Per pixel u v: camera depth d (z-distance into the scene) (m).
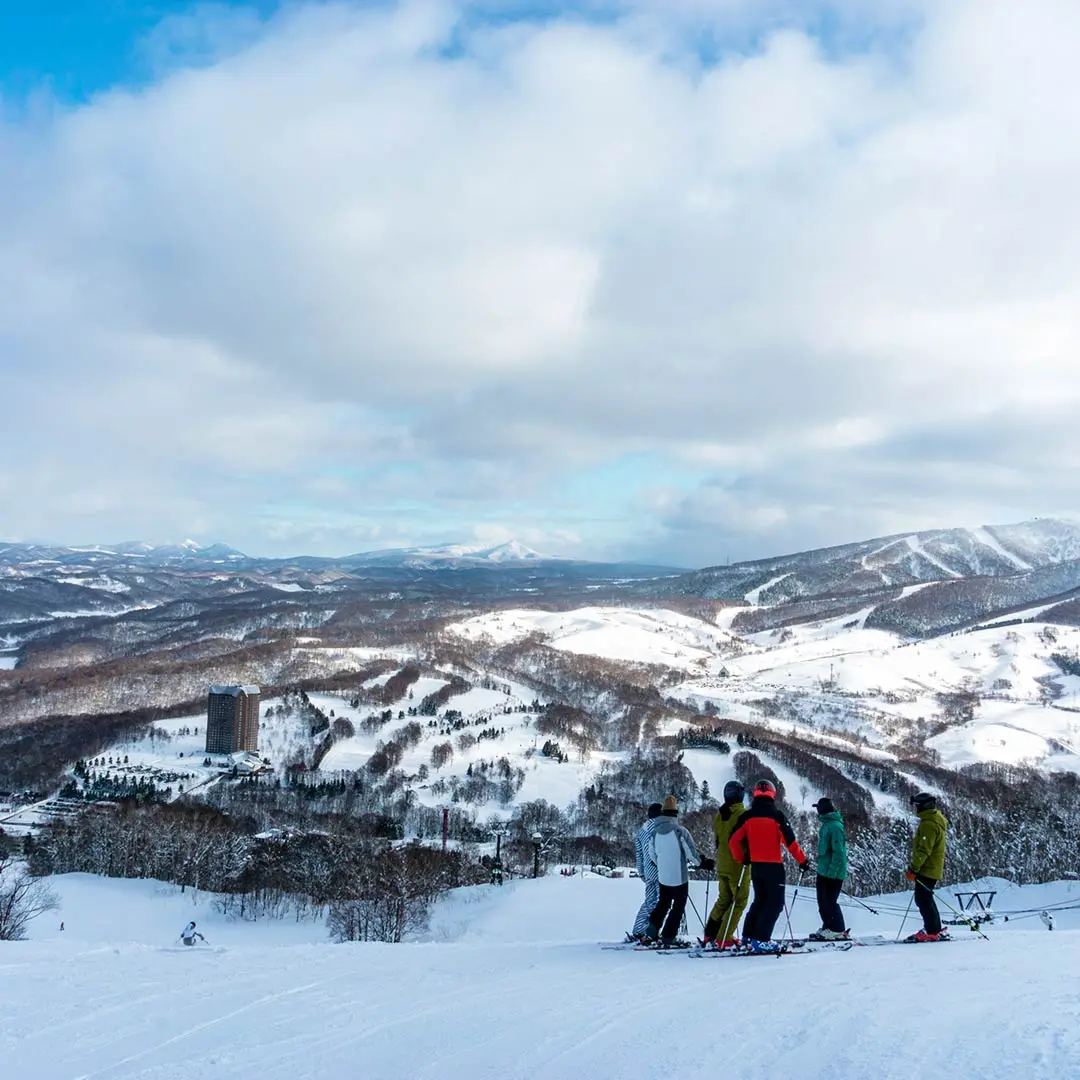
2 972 18.08
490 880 109.69
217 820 161.38
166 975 17.89
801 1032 12.19
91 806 197.25
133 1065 11.99
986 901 58.50
